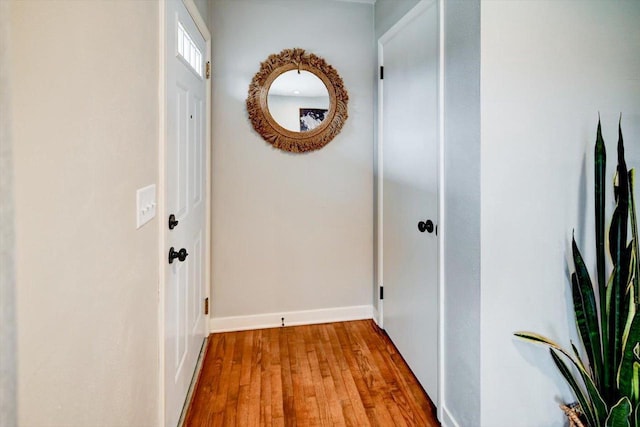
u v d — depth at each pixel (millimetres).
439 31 1615
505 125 1343
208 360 2193
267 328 2627
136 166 1066
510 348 1391
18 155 527
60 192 644
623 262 1214
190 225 1886
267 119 2494
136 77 1060
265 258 2607
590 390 1236
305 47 2547
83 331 730
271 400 1826
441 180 1628
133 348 1041
